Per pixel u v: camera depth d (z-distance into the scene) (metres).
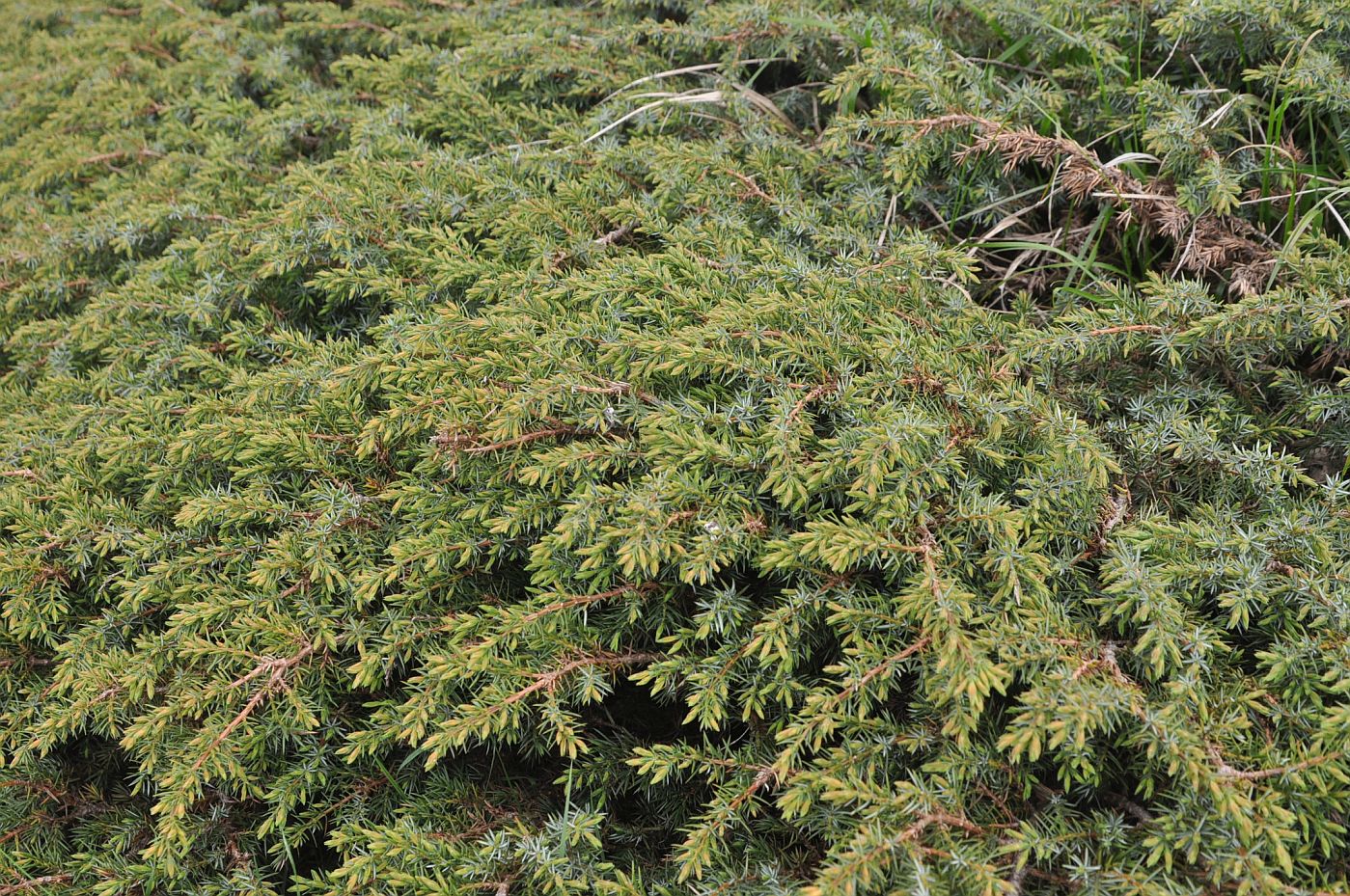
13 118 3.87
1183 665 1.59
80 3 4.47
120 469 2.25
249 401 2.19
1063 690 1.50
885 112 2.49
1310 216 2.21
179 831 1.77
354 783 2.00
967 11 2.86
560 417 1.98
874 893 1.55
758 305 2.03
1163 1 2.52
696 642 1.92
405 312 2.27
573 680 1.83
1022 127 2.47
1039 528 1.77
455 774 2.04
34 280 3.00
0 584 2.05
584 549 1.72
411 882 1.66
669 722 2.13
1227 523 1.84
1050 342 1.97
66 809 2.17
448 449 1.91
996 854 1.50
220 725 1.82
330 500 2.00
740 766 1.75
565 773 1.88
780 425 1.76
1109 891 1.48
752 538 1.78
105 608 2.21
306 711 1.82
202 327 2.63
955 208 2.63
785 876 1.70
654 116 2.81
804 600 1.70
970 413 1.85
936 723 1.68
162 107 3.47
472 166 2.64
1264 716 1.62
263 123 3.09
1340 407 1.99
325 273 2.42
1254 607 1.73
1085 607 1.78
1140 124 2.50
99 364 2.82
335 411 2.17
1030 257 2.65
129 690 1.89
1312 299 1.90
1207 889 1.47
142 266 2.76
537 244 2.38
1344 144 2.38
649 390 2.01
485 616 1.87
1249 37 2.45
